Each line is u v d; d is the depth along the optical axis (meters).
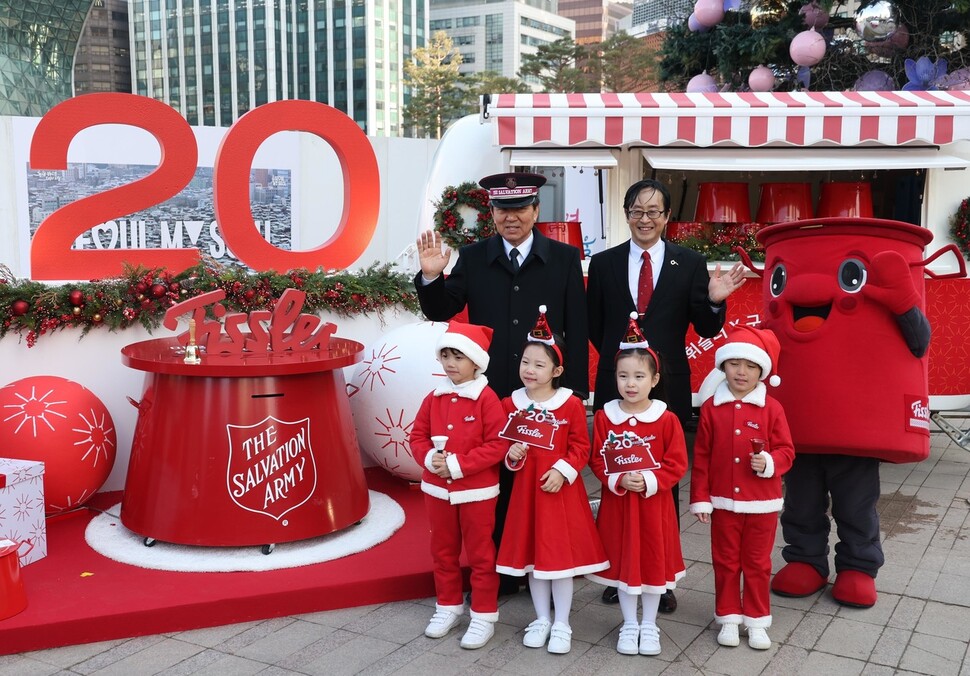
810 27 8.29
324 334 4.41
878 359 3.51
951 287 6.02
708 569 4.26
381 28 102.56
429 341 4.98
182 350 4.35
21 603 3.40
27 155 9.67
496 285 3.77
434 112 56.16
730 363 3.40
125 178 10.02
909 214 6.45
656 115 5.60
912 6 8.00
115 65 105.44
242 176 5.29
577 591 3.99
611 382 3.84
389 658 3.28
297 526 4.05
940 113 5.60
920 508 5.22
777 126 5.62
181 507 3.97
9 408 4.26
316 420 4.16
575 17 152.75
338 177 11.03
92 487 4.50
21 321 4.55
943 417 6.20
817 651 3.33
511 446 3.33
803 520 3.89
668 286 3.78
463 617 3.67
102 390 4.87
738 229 6.32
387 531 4.31
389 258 11.34
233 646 3.37
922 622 3.59
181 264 5.27
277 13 102.06
